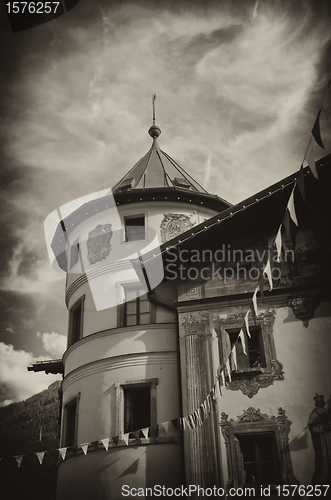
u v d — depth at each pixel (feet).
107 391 53.88
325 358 46.96
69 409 58.18
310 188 53.57
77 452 53.21
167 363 53.57
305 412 45.29
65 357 62.34
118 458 50.34
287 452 44.11
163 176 70.18
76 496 51.44
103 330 56.95
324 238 51.78
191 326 51.21
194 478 45.11
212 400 47.44
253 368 47.85
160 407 51.72
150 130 79.87
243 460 45.19
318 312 48.80
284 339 48.47
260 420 45.78
